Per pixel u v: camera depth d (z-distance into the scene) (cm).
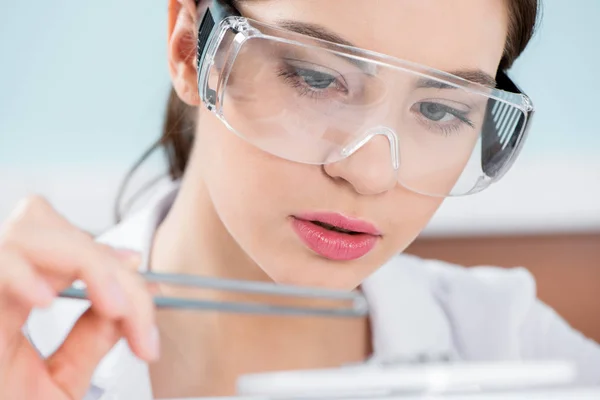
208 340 79
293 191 63
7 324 49
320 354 82
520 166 131
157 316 78
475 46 62
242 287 54
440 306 92
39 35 121
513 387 54
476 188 69
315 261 65
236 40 60
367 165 61
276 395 52
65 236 49
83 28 121
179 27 70
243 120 62
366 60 58
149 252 82
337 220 63
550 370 54
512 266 128
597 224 129
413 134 62
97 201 122
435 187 66
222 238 76
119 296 49
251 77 61
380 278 86
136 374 74
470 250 126
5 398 51
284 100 61
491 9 62
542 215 129
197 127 75
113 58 119
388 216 65
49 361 53
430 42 60
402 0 59
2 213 117
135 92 119
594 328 129
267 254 66
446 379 53
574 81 132
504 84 69
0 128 121
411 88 60
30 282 47
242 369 80
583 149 134
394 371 53
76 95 122
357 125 60
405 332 85
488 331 92
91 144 121
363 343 84
